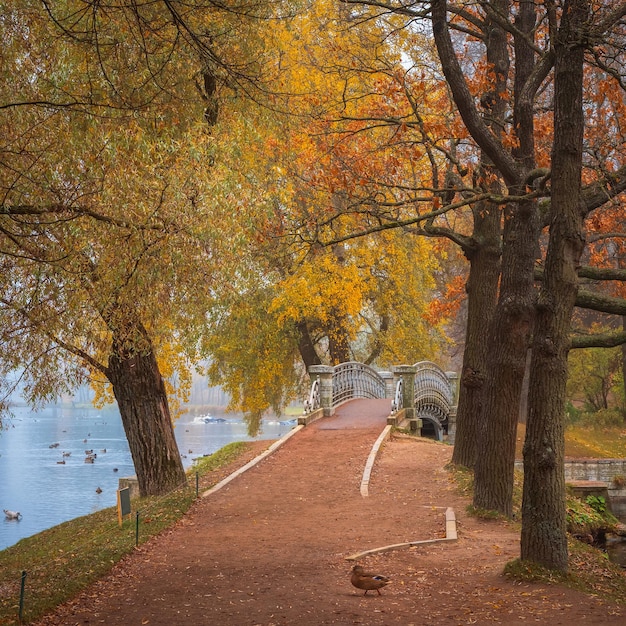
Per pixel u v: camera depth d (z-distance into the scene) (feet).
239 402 126.72
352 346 137.28
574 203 34.88
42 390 50.70
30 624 29.35
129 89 41.34
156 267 40.75
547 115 66.23
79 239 39.06
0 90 36.27
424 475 65.00
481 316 65.36
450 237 63.00
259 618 29.68
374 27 64.59
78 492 133.18
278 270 92.02
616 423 123.13
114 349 55.98
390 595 32.81
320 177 55.11
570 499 72.23
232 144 48.60
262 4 46.37
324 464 69.97
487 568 37.22
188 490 61.11
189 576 36.55
